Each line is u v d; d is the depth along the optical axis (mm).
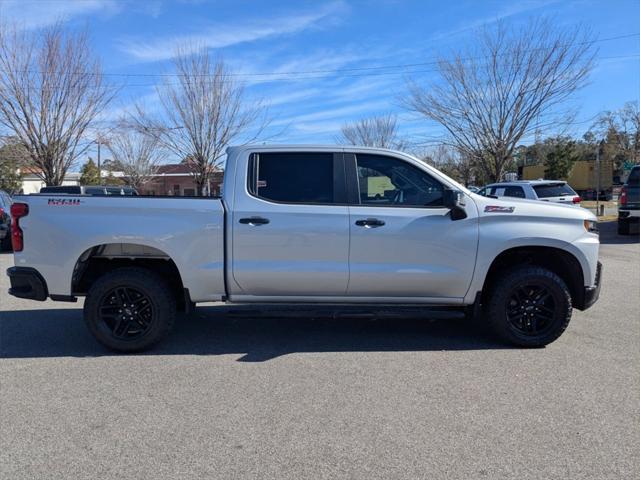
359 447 3354
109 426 3660
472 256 5152
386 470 3090
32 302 7547
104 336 5156
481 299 5523
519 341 5301
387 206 5164
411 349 5348
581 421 3697
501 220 5176
